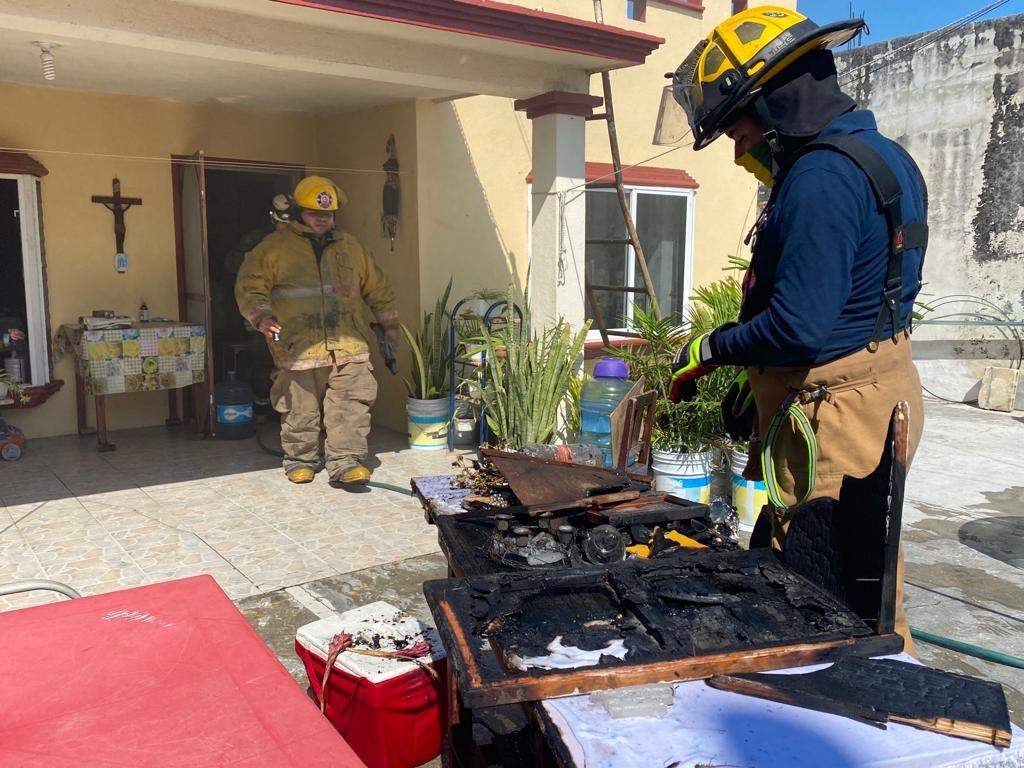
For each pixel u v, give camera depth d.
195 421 6.55
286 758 1.13
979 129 8.47
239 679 1.33
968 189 8.62
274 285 5.12
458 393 6.24
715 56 1.91
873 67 9.23
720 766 1.26
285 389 5.21
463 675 1.49
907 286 1.90
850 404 1.89
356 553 4.11
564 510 2.40
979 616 3.53
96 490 5.10
